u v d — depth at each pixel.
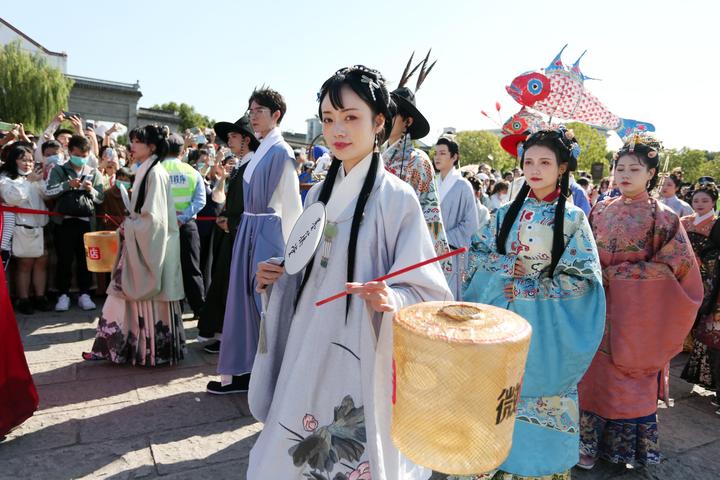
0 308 2.59
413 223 1.50
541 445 1.87
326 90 1.52
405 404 1.10
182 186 4.64
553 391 1.88
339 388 1.49
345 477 1.47
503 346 1.03
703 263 3.88
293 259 1.57
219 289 3.98
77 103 39.34
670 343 2.44
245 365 3.26
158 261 3.49
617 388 2.48
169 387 3.42
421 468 1.60
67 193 5.00
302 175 5.75
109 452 2.59
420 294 1.45
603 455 2.60
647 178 2.54
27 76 28.41
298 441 1.53
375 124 1.54
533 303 1.94
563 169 2.03
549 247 1.98
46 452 2.57
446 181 4.00
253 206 3.22
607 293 2.54
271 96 3.21
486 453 1.06
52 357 3.86
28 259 4.89
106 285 5.71
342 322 1.50
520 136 2.92
